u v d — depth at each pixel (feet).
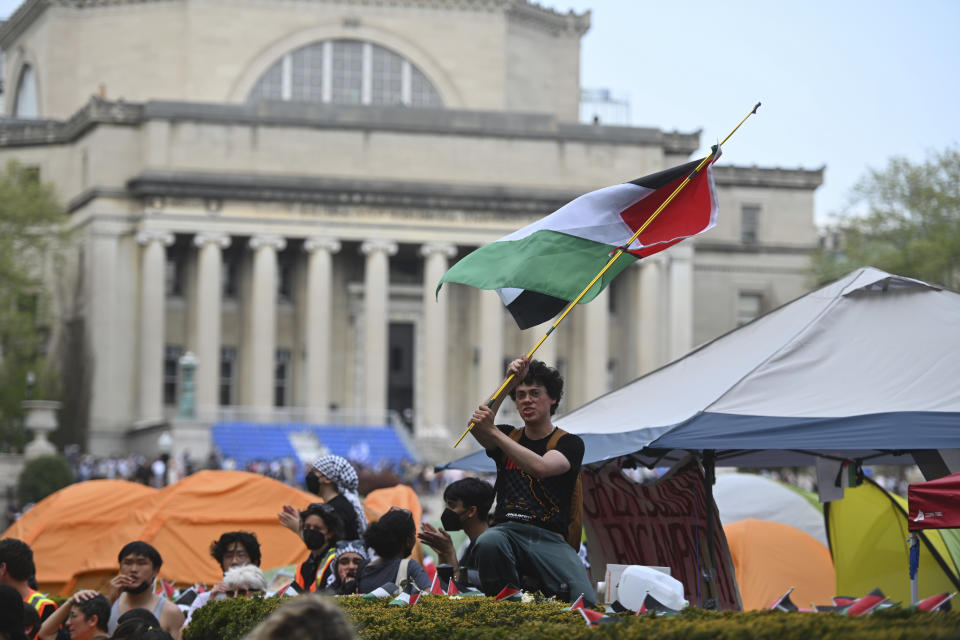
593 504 63.87
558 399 48.03
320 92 375.45
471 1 382.42
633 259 55.47
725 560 61.98
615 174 362.74
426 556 89.86
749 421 59.00
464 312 366.63
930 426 56.80
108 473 268.62
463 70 381.40
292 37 373.61
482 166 357.41
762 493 92.02
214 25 370.12
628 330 368.48
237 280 359.66
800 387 61.11
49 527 87.35
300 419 338.54
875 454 70.33
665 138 367.04
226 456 310.65
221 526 85.87
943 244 274.57
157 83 370.73
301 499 88.07
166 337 351.67
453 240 350.23
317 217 344.69
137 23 372.79
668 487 62.95
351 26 376.07
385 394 344.69
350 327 362.33
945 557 73.05
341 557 57.00
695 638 32.42
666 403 64.28
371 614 41.65
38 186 318.45
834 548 75.72
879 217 285.02
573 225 56.34
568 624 37.29
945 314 63.10
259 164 346.54
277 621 26.94
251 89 371.15
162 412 338.13
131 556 56.13
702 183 57.16
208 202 339.77
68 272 351.87
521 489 47.50
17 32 399.85
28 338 305.53
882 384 60.34
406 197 347.36
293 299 361.71
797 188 390.42
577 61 396.16
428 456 333.83
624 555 63.46
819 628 31.58
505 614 40.09
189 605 67.00
